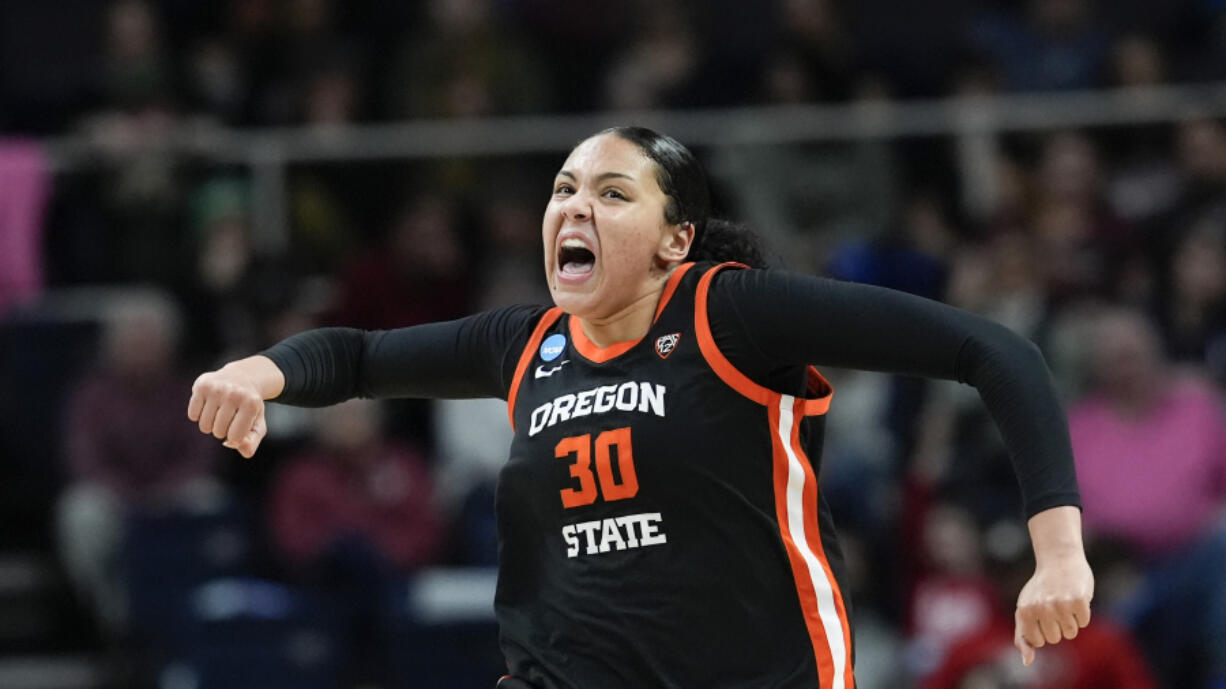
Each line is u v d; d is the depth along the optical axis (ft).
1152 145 118.42
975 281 110.32
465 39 124.26
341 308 110.11
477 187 117.70
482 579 102.53
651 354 41.27
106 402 107.34
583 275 41.52
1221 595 92.58
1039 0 132.16
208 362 110.83
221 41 126.52
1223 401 109.60
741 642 40.16
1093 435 104.58
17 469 111.45
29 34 133.80
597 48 133.69
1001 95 126.72
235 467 108.37
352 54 126.82
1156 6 144.46
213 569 103.30
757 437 40.65
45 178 114.62
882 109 118.32
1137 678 83.41
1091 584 36.65
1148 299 112.78
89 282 114.01
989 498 94.17
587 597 40.83
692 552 40.24
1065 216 114.21
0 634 108.17
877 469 102.63
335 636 97.76
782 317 40.14
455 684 98.22
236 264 112.06
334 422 104.06
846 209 115.85
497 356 44.21
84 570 106.32
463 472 106.93
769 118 117.60
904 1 145.07
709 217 44.73
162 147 115.14
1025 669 83.25
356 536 99.35
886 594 99.25
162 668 101.65
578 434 41.19
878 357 39.60
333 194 117.08
